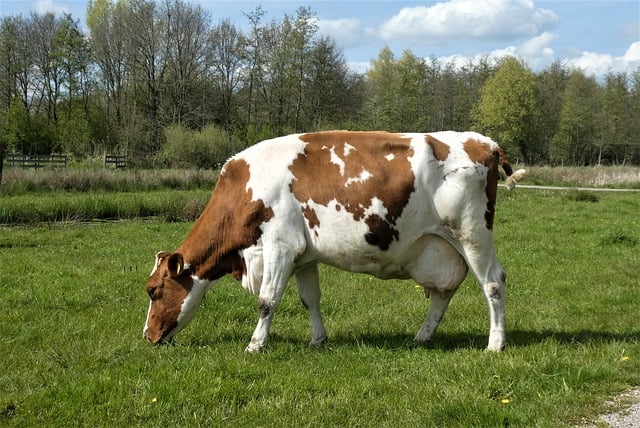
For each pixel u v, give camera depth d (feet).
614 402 16.38
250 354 20.86
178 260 22.09
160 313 22.65
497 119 206.18
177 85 185.98
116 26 190.90
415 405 16.38
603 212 70.33
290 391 17.43
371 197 20.63
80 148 171.32
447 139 21.07
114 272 36.45
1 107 190.19
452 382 17.84
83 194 81.61
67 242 49.16
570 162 225.56
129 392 17.29
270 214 21.21
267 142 22.31
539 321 25.96
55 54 188.34
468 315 27.45
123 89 196.24
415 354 20.85
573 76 224.74
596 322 25.77
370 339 23.43
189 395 17.02
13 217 62.23
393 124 178.91
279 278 21.29
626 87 215.10
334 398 16.94
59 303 28.94
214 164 147.64
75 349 21.77
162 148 157.69
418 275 21.63
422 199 20.66
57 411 16.17
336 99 179.32
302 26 170.71
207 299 29.71
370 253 21.15
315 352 21.52
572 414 15.57
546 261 40.81
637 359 19.39
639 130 212.64
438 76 211.61
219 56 189.98
